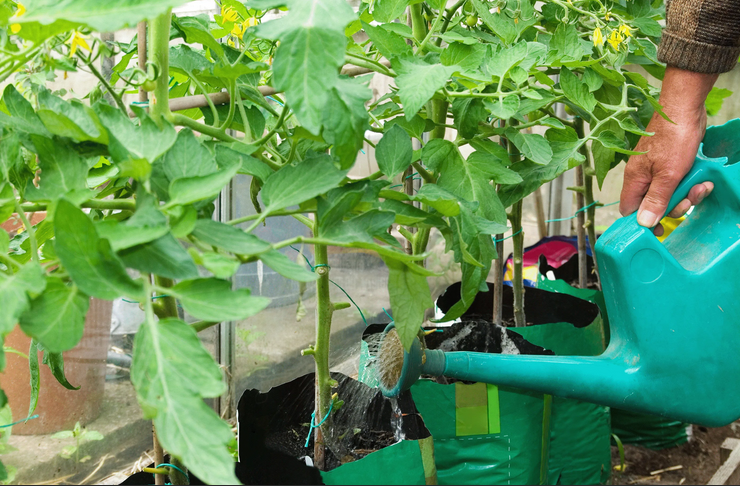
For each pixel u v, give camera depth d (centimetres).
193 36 80
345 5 49
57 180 54
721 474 129
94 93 70
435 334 125
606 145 82
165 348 44
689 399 90
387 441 94
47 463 136
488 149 84
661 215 92
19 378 146
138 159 46
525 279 172
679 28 88
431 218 67
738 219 92
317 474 72
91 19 45
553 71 93
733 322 87
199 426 42
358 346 176
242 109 76
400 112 91
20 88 70
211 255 45
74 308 44
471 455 97
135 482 91
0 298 42
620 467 133
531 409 99
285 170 56
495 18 84
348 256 177
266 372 160
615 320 96
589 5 106
